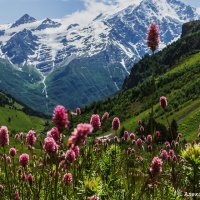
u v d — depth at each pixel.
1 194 10.95
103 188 8.53
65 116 6.88
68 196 9.98
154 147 9.37
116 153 12.14
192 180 7.78
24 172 11.01
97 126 9.51
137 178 10.64
